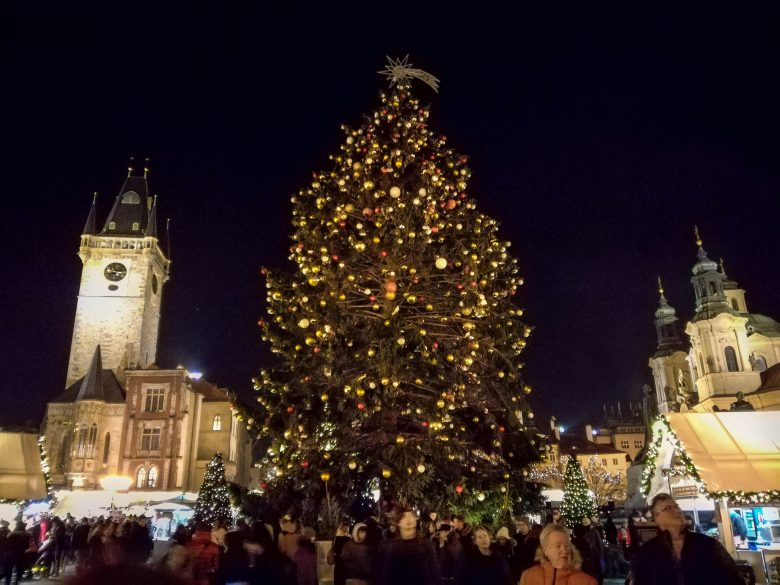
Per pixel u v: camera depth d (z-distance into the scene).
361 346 19.73
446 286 22.17
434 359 19.33
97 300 89.81
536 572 6.85
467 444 21.64
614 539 28.08
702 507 22.38
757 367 85.19
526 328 22.22
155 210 95.88
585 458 108.62
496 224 23.03
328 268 20.36
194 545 11.15
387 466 18.84
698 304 86.50
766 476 19.11
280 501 20.70
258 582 10.78
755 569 18.45
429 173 21.94
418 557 9.61
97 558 2.05
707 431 20.61
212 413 79.94
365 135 24.14
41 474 31.47
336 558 12.59
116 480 52.91
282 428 21.34
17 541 20.73
